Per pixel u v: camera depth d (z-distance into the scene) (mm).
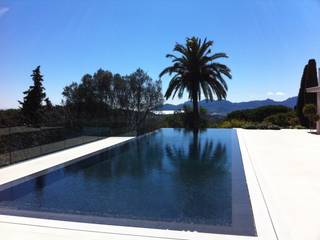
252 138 14570
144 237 3791
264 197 5332
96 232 3957
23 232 3959
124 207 5250
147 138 15883
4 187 6570
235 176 7203
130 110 23000
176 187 6547
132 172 8109
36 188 6559
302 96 21547
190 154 10891
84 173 8039
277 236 3770
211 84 21656
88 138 14953
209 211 4977
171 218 4668
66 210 5102
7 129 10500
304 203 4934
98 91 23453
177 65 21625
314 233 3826
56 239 3734
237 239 3717
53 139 12711
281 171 7281
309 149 10773
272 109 26562
